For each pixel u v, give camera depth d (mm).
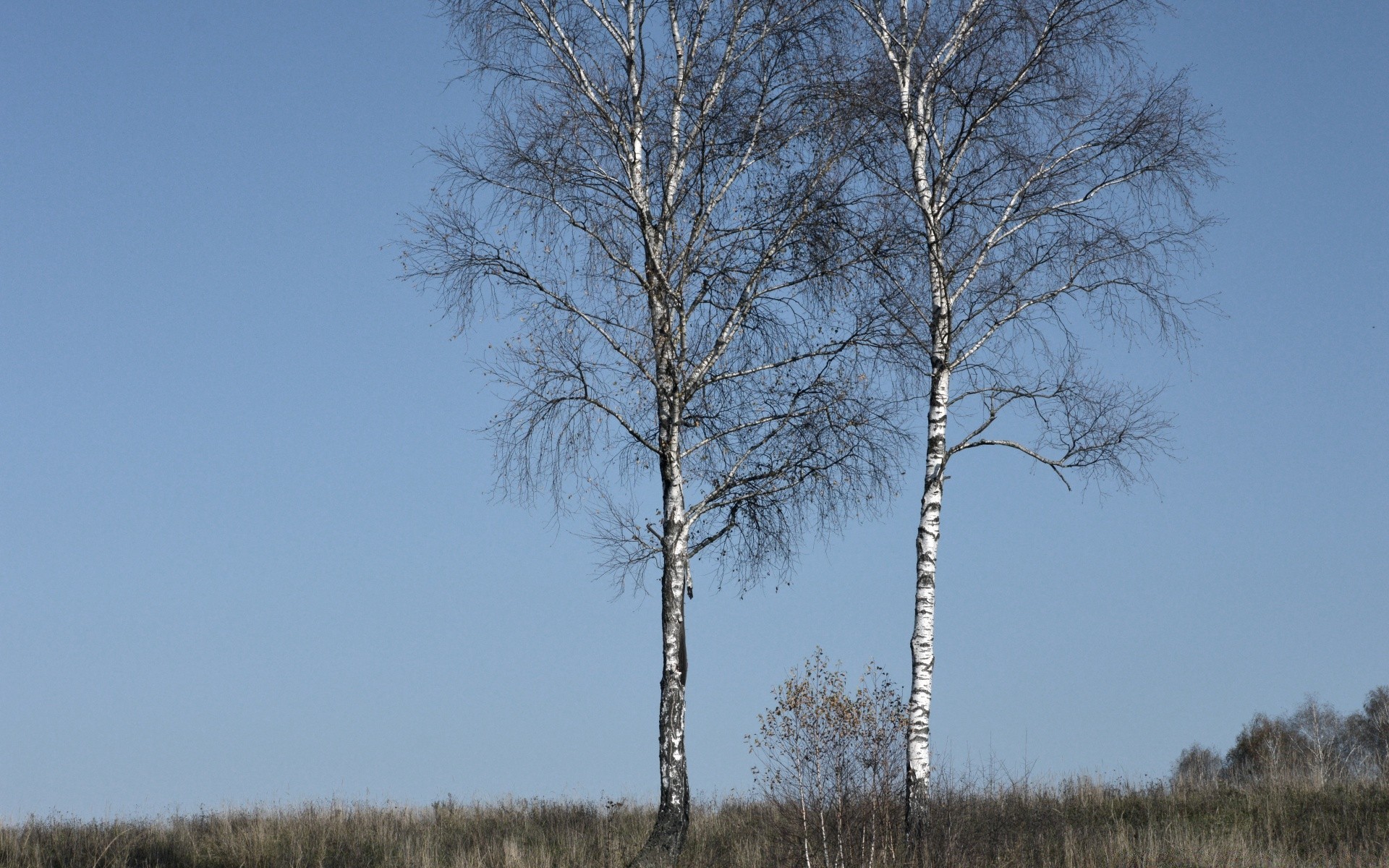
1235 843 14094
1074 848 13906
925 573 14617
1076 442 15047
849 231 15148
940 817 13664
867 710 13336
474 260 15000
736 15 15414
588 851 15438
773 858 13664
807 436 15320
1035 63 15156
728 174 15391
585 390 14969
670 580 14992
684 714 14766
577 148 14898
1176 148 15109
